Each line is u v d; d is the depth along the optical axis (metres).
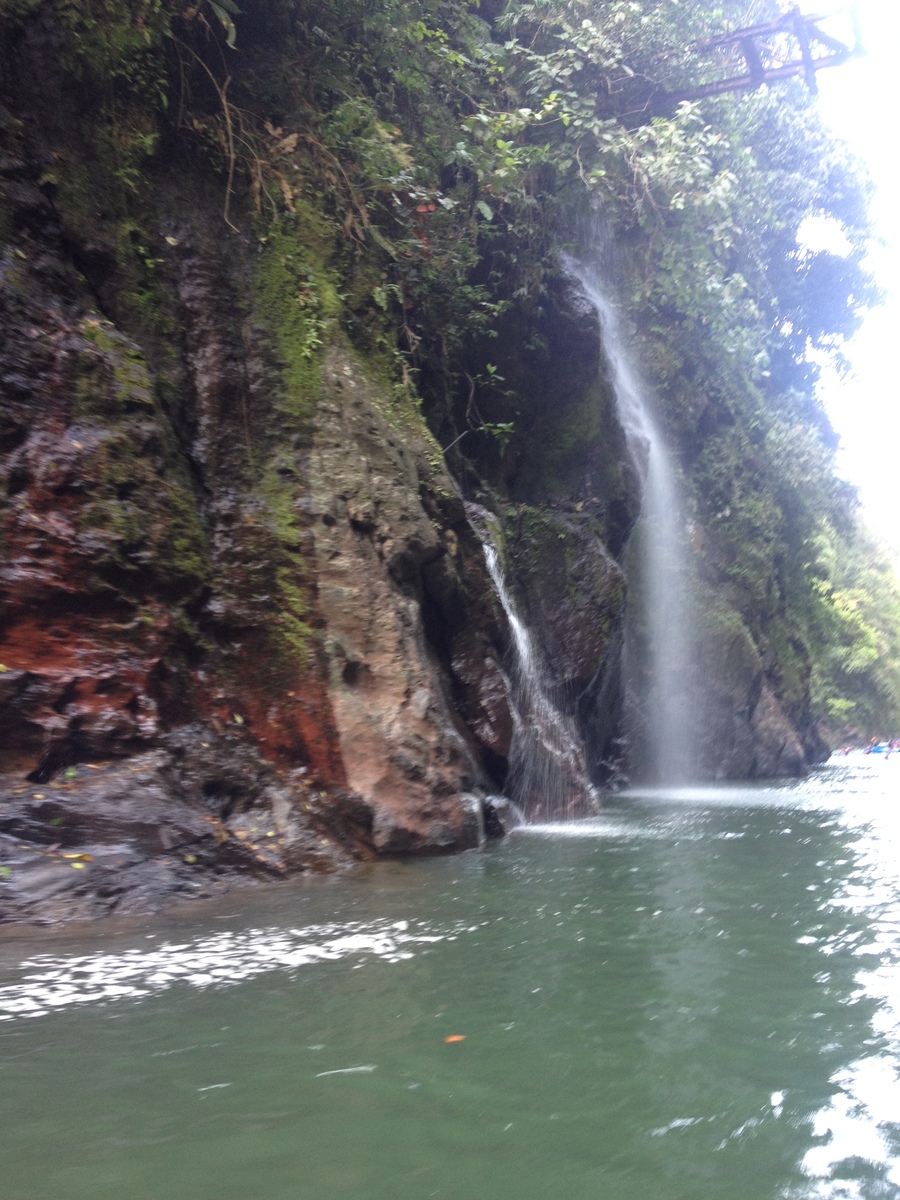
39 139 8.40
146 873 6.36
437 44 13.35
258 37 11.05
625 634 20.20
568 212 17.47
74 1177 2.73
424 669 10.00
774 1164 2.83
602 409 17.66
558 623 15.94
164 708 7.61
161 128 9.41
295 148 10.71
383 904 6.54
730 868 8.32
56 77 8.55
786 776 25.12
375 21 12.08
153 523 7.89
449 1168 2.80
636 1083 3.44
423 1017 4.14
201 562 8.25
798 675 28.33
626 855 9.09
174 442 8.57
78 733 6.97
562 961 5.10
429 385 13.51
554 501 16.84
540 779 12.71
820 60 15.65
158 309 8.94
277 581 8.80
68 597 7.27
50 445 7.51
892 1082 3.46
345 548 9.41
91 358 7.92
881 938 5.67
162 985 4.56
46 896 5.78
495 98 15.25
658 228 16.95
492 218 14.88
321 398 9.80
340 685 8.84
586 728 17.64
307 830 7.93
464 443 15.69
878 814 13.61
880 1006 4.33
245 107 10.54
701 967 5.00
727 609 23.72
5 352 7.50
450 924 5.96
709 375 24.38
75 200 8.48
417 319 13.15
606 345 18.62
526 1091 3.36
